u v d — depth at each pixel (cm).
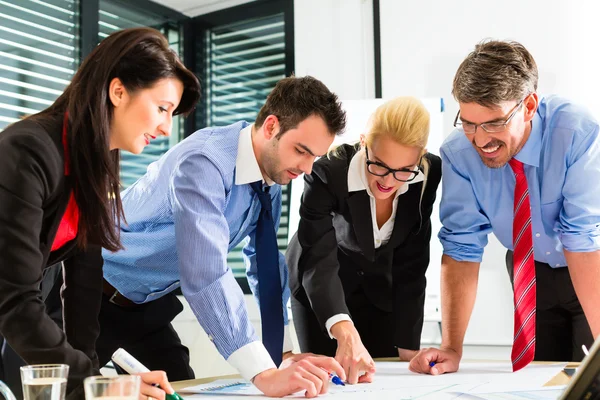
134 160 377
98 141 116
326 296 171
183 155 147
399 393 131
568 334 195
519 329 157
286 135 146
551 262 188
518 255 162
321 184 181
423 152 170
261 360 134
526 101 157
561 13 300
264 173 156
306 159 149
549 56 302
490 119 151
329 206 182
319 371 132
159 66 122
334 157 185
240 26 394
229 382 149
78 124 116
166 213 164
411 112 163
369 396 129
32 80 329
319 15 354
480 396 125
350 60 345
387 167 165
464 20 319
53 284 177
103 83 117
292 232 309
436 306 298
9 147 108
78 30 348
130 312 181
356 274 194
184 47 403
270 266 158
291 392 129
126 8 377
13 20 321
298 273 190
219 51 402
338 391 135
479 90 149
